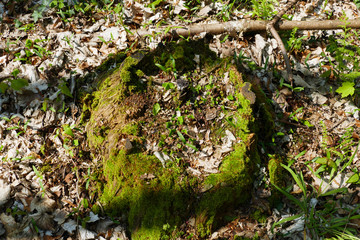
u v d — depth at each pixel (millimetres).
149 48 1804
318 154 1706
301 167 1685
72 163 1656
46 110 1731
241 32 1860
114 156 1597
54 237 1557
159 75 1695
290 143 1716
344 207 1635
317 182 1665
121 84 1661
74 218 1587
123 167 1582
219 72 1704
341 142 1729
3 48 1845
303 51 1895
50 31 1893
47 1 1934
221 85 1688
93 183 1626
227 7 1934
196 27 1860
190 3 1967
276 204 1625
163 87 1675
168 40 1858
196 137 1633
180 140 1621
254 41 1882
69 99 1748
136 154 1596
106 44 1860
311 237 1578
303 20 1971
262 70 1809
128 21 1920
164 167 1585
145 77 1682
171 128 1636
